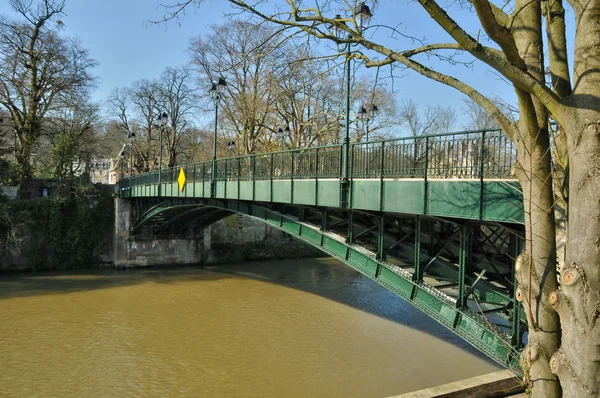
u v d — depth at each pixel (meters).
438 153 8.91
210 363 15.52
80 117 43.19
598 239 3.50
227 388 13.61
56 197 34.06
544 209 4.32
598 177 3.53
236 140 39.62
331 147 11.95
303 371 14.71
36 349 16.88
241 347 17.05
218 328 19.39
